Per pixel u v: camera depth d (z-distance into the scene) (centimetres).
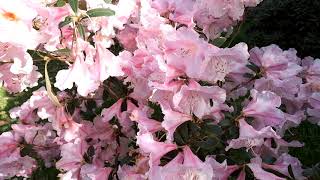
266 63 63
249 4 63
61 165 68
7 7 48
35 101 69
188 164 51
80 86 57
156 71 53
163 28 57
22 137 76
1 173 76
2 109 136
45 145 80
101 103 75
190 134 56
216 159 60
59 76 56
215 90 51
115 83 67
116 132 72
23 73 57
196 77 51
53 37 53
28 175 85
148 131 55
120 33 66
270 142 63
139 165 58
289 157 62
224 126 57
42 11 52
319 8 138
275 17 146
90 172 65
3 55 52
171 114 53
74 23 54
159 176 50
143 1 60
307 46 140
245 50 50
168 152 56
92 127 72
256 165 55
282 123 57
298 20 141
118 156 72
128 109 65
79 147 69
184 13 62
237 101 65
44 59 59
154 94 53
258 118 56
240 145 55
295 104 68
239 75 64
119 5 59
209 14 63
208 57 50
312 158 101
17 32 49
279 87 63
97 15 54
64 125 71
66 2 56
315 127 110
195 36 50
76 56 56
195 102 52
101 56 57
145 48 59
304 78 71
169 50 52
